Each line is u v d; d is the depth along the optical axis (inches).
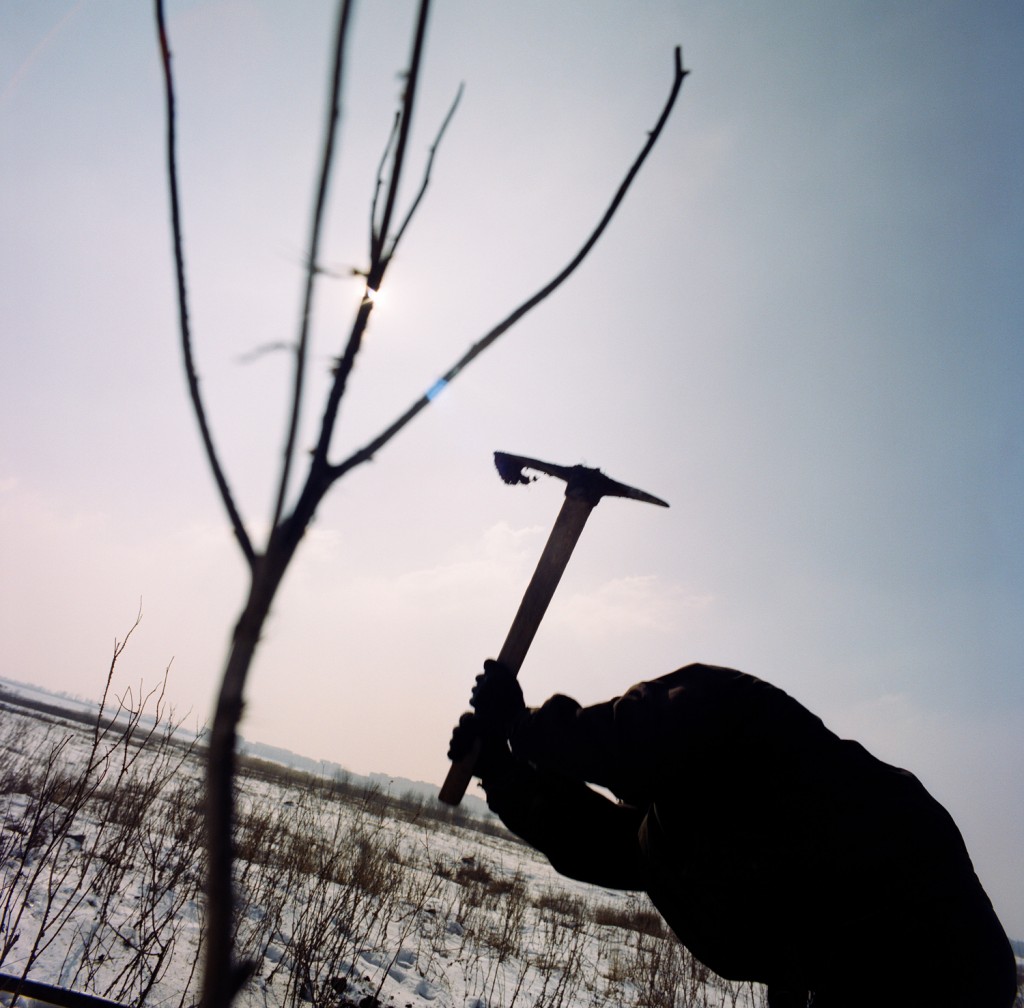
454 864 392.2
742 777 57.6
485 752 68.2
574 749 59.1
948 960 50.7
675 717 57.2
